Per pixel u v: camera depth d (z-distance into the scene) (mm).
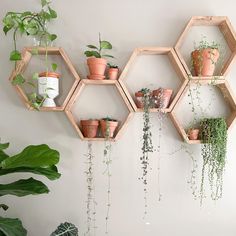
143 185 1710
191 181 1705
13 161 1306
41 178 1723
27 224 1699
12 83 1623
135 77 1751
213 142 1595
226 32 1706
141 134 1724
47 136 1734
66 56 1655
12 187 1399
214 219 1694
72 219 1699
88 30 1768
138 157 1716
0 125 1741
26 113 1745
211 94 1749
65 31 1767
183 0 1772
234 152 1724
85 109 1750
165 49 1643
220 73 1689
